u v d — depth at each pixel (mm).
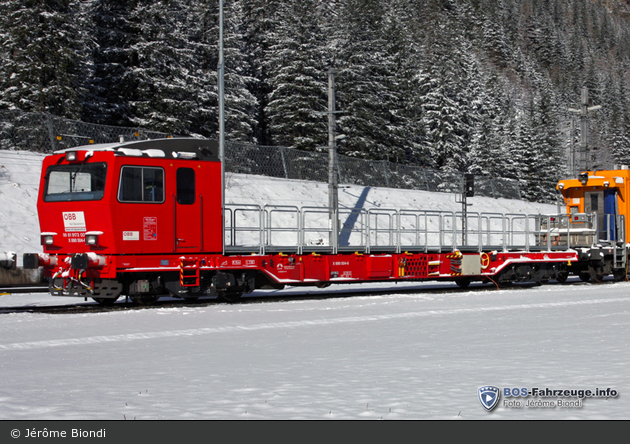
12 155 29375
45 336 10844
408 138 60688
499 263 23391
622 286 23391
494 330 11203
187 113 44125
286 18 52781
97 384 7020
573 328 11336
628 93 168125
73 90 37938
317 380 7070
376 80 58719
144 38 42969
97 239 15656
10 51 38156
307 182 38625
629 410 5715
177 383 7016
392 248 21266
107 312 14227
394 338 10328
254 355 8836
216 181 17547
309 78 50281
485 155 72375
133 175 15961
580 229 26172
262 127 58781
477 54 185375
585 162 40656
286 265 18703
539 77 195375
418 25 115500
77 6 40438
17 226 25188
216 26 50469
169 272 16656
